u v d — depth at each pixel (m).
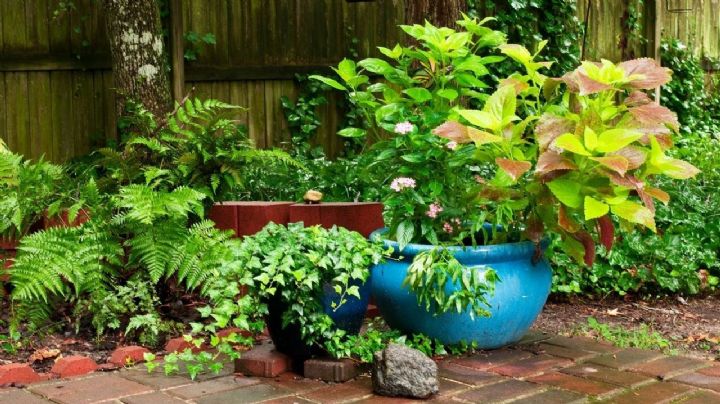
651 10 10.31
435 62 4.23
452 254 3.76
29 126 6.92
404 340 3.77
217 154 4.20
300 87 8.13
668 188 6.07
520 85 3.96
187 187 4.05
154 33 6.28
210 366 3.51
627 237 5.32
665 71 3.78
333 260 3.50
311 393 3.35
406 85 4.18
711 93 11.99
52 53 6.96
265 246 3.53
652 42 10.35
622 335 4.26
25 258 3.82
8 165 4.18
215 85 7.68
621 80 3.70
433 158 3.93
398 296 3.86
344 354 3.55
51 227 4.19
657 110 3.68
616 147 3.45
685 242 5.58
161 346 3.95
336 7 8.25
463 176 4.20
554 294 5.17
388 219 4.73
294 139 7.91
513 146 3.83
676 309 5.05
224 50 7.72
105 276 4.12
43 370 3.59
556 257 5.11
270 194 5.88
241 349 3.92
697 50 11.88
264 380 3.51
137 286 4.07
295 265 3.45
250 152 4.23
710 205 6.16
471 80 4.11
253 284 3.37
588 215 3.45
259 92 7.91
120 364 3.66
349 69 4.29
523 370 3.65
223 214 4.65
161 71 6.33
